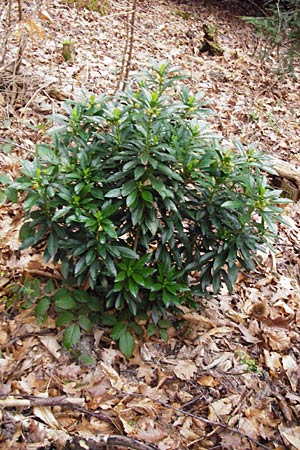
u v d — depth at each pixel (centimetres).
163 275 230
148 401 223
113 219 224
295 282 324
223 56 659
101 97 242
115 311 248
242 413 229
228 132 470
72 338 228
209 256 230
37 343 235
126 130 219
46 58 470
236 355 255
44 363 228
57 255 229
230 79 595
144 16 721
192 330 261
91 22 612
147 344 248
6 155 342
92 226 208
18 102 391
